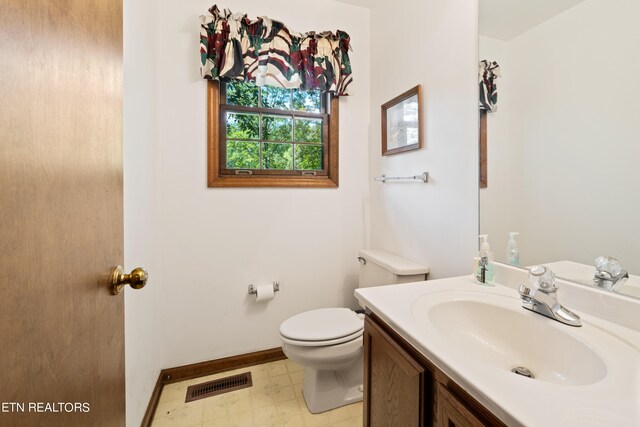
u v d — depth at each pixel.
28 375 0.37
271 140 1.90
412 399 0.73
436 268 1.44
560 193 0.91
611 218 0.78
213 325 1.76
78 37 0.50
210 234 1.73
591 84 0.81
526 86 1.00
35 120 0.39
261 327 1.87
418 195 1.56
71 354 0.48
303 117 1.97
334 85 1.87
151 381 1.46
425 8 1.48
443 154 1.38
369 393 0.98
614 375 0.55
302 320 1.48
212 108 1.70
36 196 0.39
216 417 1.41
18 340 0.36
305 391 1.54
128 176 1.12
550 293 0.80
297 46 1.79
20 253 0.36
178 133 1.65
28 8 0.37
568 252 0.89
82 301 0.52
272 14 1.80
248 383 1.66
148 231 1.41
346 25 1.99
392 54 1.78
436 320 0.87
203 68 1.61
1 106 0.32
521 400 0.49
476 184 1.21
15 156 0.35
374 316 0.97
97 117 0.58
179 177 1.66
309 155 1.99
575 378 0.67
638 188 0.72
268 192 1.85
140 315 1.28
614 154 0.77
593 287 0.82
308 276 1.96
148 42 1.41
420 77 1.53
